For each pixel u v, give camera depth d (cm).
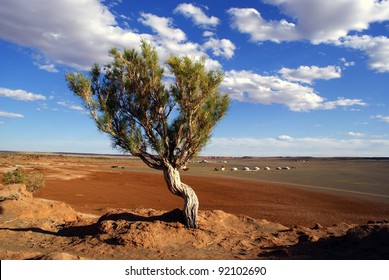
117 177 4784
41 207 1734
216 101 1279
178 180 1287
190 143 1255
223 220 1479
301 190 3672
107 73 1295
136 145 1233
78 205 2381
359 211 2394
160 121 1273
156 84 1250
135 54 1260
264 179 5091
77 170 5550
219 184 4225
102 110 1220
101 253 1009
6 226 1423
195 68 1130
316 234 1327
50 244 1139
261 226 1498
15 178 2406
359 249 961
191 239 1157
